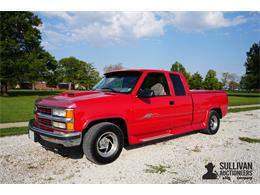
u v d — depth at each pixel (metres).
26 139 6.20
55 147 4.22
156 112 5.09
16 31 33.34
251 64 48.25
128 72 5.31
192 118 6.11
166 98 5.37
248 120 10.14
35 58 32.75
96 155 4.12
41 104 4.52
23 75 31.25
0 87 32.41
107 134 4.32
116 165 4.33
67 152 4.91
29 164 4.36
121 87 5.02
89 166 4.28
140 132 4.86
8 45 30.38
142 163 4.43
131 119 4.62
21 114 11.55
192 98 6.10
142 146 5.59
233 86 78.25
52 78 40.75
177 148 5.43
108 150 4.41
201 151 5.21
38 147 5.43
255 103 21.80
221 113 7.24
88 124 4.12
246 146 5.64
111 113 4.29
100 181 3.67
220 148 5.45
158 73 5.46
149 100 4.98
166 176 3.85
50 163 4.42
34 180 3.70
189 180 3.72
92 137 4.07
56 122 4.08
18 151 5.11
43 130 4.32
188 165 4.34
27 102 20.20
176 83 5.82
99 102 4.19
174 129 5.70
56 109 4.12
